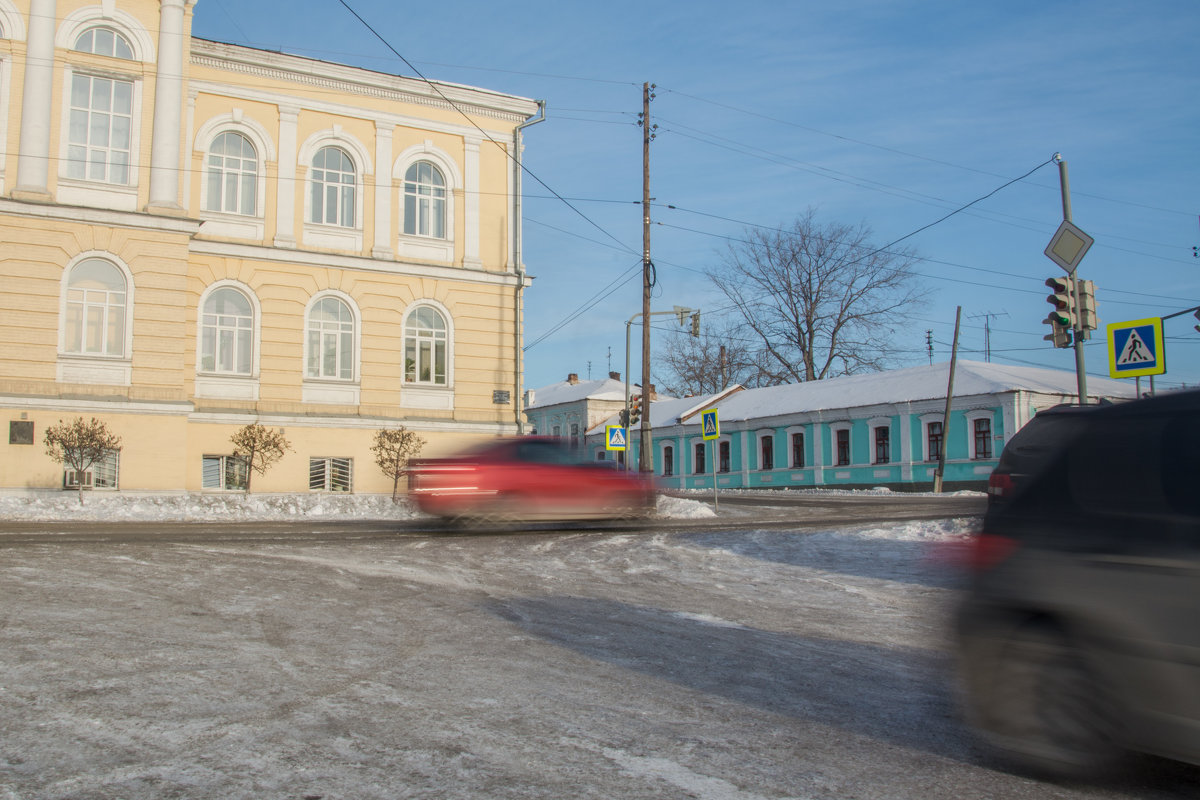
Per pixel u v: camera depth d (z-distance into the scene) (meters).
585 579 10.20
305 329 26.70
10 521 18.14
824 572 11.20
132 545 11.71
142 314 23.39
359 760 3.97
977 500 28.77
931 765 4.16
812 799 3.70
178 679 5.14
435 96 28.62
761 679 5.75
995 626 4.18
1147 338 12.09
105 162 23.52
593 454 17.25
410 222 28.53
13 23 22.72
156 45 24.08
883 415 42.84
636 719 4.75
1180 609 3.65
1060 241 13.20
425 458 15.92
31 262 22.44
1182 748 3.62
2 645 5.70
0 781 3.57
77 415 22.52
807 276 50.78
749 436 49.97
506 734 4.41
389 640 6.48
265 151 26.56
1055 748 3.94
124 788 3.55
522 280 29.47
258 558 10.77
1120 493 3.98
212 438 25.36
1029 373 42.22
